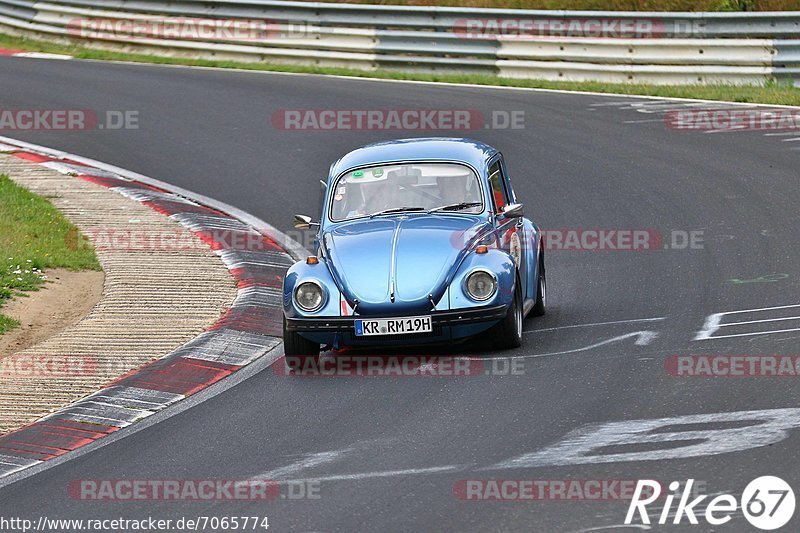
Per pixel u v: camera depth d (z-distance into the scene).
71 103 80.50
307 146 68.12
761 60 79.56
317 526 22.11
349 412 29.25
